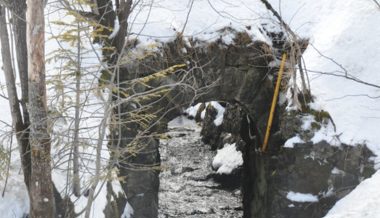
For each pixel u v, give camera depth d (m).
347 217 8.56
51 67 9.48
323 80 11.24
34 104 7.03
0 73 10.06
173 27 11.29
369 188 9.52
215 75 11.59
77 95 7.48
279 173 10.96
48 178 7.24
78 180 8.04
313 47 11.55
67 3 7.84
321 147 10.52
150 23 11.19
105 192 8.94
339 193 10.41
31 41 6.81
